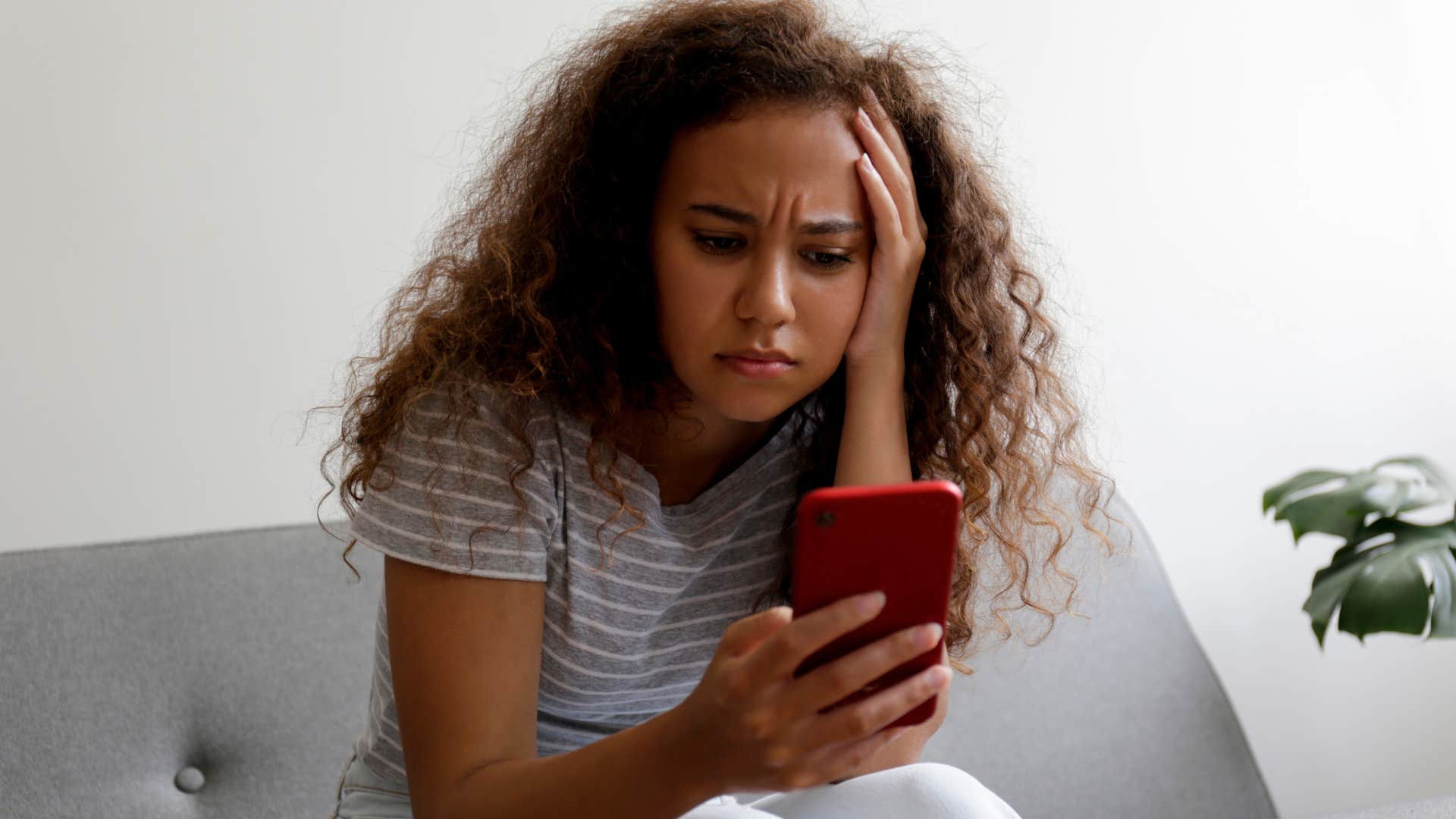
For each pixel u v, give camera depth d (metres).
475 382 0.90
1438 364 1.99
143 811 1.17
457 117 1.58
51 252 1.45
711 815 0.86
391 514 0.87
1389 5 1.94
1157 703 1.44
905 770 0.89
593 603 0.93
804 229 0.83
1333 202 1.93
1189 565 1.89
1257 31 1.88
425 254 1.29
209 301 1.51
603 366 0.90
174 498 1.51
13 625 1.16
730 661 0.68
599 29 0.98
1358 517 1.42
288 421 1.54
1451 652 2.01
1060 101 1.79
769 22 0.87
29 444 1.46
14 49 1.43
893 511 0.63
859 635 0.67
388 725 0.98
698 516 0.96
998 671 1.41
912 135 0.94
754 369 0.84
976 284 0.99
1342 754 1.96
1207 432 1.88
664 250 0.84
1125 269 1.83
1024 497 1.06
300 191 1.53
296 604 1.28
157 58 1.47
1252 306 1.90
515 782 0.78
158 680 1.20
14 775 1.12
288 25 1.52
